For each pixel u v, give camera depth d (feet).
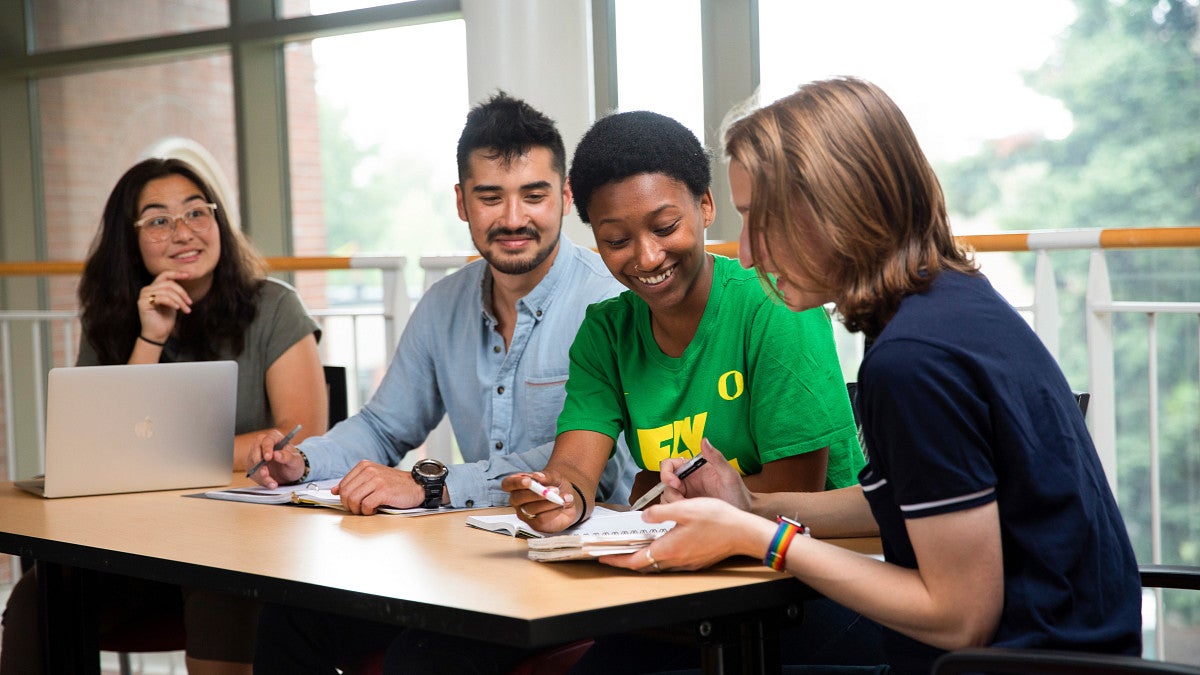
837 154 4.00
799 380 5.35
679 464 4.91
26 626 6.72
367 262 10.52
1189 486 10.78
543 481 4.89
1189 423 10.71
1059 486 3.80
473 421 7.06
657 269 5.27
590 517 5.19
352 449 6.98
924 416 3.72
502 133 6.50
